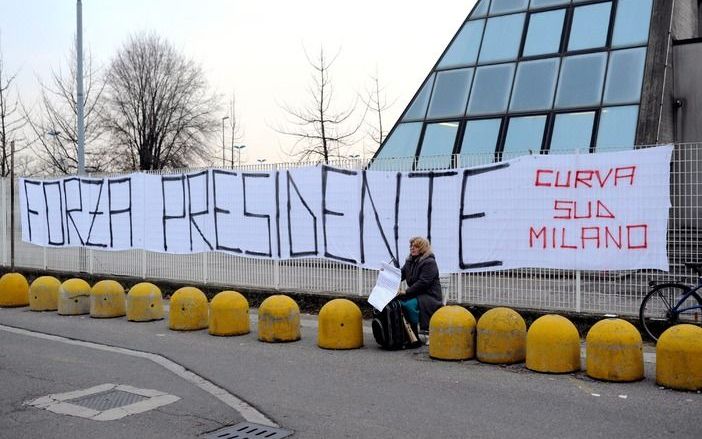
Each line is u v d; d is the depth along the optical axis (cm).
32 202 1786
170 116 5409
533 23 2014
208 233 1420
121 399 676
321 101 2791
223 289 1356
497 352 817
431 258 941
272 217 1316
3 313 1280
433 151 1892
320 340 933
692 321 883
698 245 893
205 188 1423
